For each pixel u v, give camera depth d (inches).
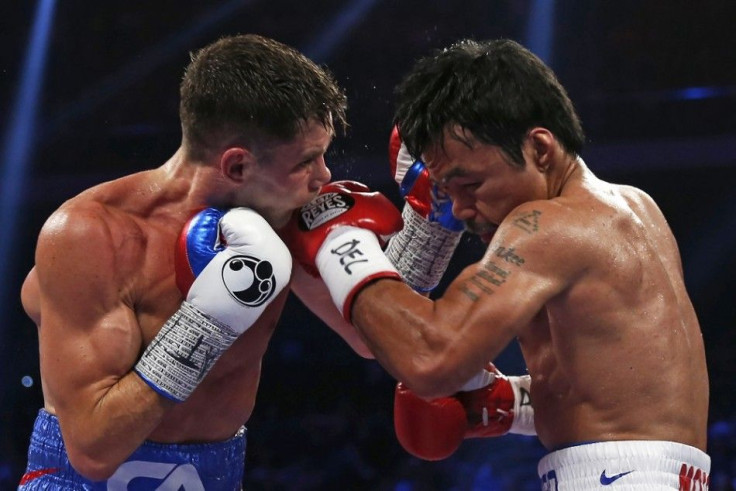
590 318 84.1
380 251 90.7
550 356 90.2
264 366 452.4
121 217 91.0
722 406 380.5
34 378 435.8
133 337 88.4
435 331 82.2
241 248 85.3
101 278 87.6
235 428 101.6
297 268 110.2
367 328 86.3
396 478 352.2
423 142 88.9
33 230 453.7
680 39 432.1
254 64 87.7
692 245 462.3
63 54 445.1
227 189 90.7
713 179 445.1
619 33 436.1
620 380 84.4
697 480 84.9
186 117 90.9
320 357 451.5
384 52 445.1
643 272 86.7
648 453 82.7
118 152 446.0
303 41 449.7
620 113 432.5
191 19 447.8
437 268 104.4
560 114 88.9
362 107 440.5
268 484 365.7
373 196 96.0
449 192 90.5
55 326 87.7
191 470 95.6
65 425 87.3
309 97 87.8
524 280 82.0
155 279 91.4
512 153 85.8
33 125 444.8
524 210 85.7
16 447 401.7
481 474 337.1
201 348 85.3
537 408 91.6
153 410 85.2
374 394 430.9
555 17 438.6
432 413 98.8
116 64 447.2
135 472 93.2
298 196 90.6
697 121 425.1
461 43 93.5
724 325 451.5
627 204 92.4
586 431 85.5
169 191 93.4
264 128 86.5
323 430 390.0
